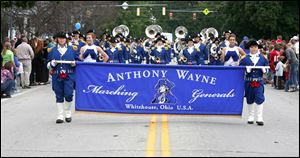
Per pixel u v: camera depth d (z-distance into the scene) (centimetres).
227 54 1318
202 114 1102
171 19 6969
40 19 3666
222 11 6238
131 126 1064
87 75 1102
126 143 888
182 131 997
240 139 942
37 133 1009
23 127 1085
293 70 1994
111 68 1098
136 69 1095
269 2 5403
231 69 1097
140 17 6931
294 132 1037
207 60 2089
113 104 1104
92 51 1262
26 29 3553
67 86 1111
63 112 1252
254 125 1116
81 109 1106
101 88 1102
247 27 5859
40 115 1269
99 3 5750
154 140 911
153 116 1207
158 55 2144
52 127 1079
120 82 1098
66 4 4309
